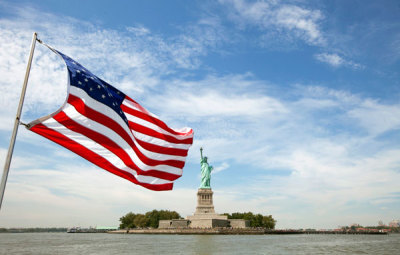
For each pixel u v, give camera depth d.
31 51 17.62
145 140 24.20
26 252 96.50
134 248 101.62
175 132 25.98
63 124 19.42
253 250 94.38
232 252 88.25
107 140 21.02
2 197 15.41
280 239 159.12
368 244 135.38
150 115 25.12
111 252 91.00
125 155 21.92
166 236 180.50
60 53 19.77
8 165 15.89
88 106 20.20
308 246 115.38
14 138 16.28
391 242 153.62
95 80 21.27
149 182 23.84
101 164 20.59
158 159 24.41
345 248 109.56
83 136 20.05
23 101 16.84
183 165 25.73
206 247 102.56
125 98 24.31
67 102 19.41
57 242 148.88
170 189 24.59
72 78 19.61
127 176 22.12
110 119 21.30
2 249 106.81
